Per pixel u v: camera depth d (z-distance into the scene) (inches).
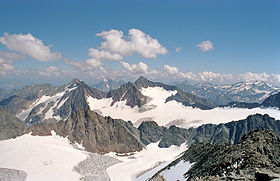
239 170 2214.6
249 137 3073.3
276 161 2492.6
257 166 2282.2
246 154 2581.2
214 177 2144.4
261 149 2706.7
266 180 1704.0
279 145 2822.3
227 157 2691.9
